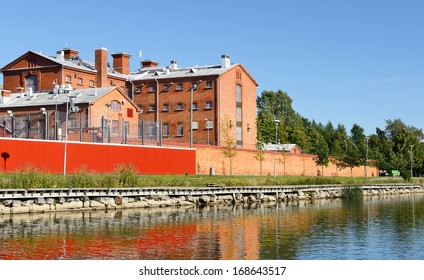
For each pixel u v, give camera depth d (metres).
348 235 29.50
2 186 38.22
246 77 87.06
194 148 62.75
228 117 81.88
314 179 67.75
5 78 86.69
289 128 120.56
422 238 28.56
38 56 83.50
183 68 89.69
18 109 72.31
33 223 32.19
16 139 47.41
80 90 72.38
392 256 23.72
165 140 83.94
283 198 56.41
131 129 58.53
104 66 83.75
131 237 27.61
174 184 49.72
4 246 24.72
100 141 54.91
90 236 27.69
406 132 116.00
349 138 133.88
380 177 97.62
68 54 89.69
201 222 34.22
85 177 42.41
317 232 30.52
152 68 95.25
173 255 23.22
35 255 22.84
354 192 66.25
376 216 39.97
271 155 75.88
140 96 86.25
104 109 68.69
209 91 81.00
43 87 82.94
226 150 67.62
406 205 51.81
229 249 24.78
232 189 51.28
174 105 83.50
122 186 44.41
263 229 31.45
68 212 38.22
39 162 48.62
